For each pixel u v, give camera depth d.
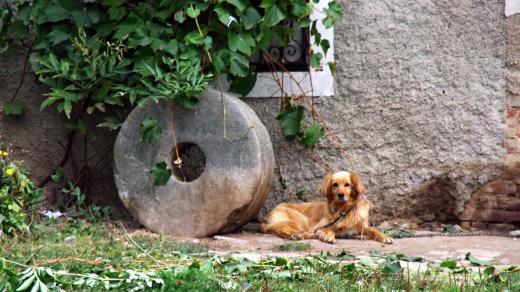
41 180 13.95
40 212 12.50
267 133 12.69
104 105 13.80
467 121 13.06
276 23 12.39
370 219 13.40
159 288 7.93
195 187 12.27
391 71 13.20
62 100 13.89
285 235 12.41
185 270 8.46
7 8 13.51
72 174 13.97
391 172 13.31
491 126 12.98
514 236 12.52
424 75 13.12
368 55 13.23
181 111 12.39
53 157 14.00
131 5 12.98
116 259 9.36
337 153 13.43
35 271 7.25
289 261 9.61
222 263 9.35
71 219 12.48
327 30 13.23
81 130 13.53
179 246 10.88
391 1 13.13
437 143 13.16
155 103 12.52
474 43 12.98
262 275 8.79
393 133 13.27
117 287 7.92
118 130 13.86
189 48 12.55
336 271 9.02
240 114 12.09
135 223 13.20
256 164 11.96
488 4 12.89
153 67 12.61
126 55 13.25
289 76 13.38
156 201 12.49
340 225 12.52
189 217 12.30
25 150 14.00
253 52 13.27
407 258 10.35
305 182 13.55
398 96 13.20
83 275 7.96
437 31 13.05
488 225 13.20
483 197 13.14
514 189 13.01
